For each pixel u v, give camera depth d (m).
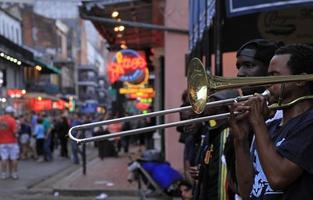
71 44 75.19
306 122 2.45
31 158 23.84
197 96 2.68
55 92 49.22
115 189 12.73
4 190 13.56
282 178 2.39
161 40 18.89
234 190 3.48
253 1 5.48
